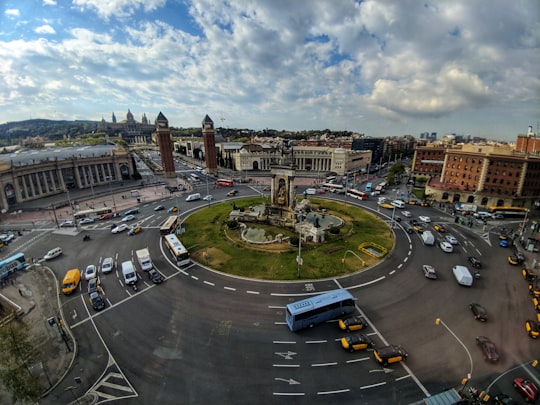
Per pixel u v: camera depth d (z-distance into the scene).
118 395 30.17
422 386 31.19
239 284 51.19
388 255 63.16
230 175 179.12
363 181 160.38
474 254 64.88
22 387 28.12
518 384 30.58
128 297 47.69
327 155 191.75
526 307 45.44
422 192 131.12
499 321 42.06
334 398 29.77
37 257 63.59
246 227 80.12
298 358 34.84
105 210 95.50
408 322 41.41
